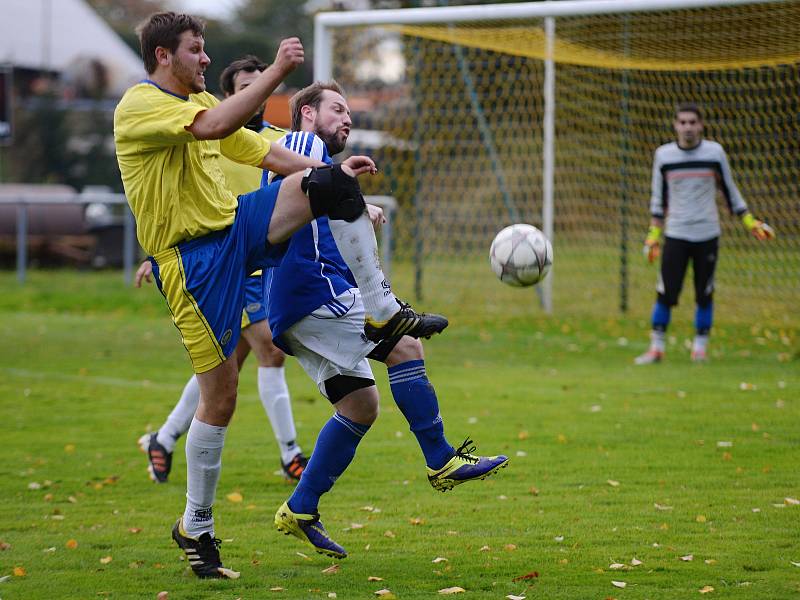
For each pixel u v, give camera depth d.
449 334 42.25
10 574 14.52
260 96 13.03
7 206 70.81
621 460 21.47
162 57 13.69
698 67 40.62
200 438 14.23
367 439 24.17
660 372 33.03
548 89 45.59
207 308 13.80
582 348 38.72
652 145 51.56
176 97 13.67
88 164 121.62
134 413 27.70
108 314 51.16
